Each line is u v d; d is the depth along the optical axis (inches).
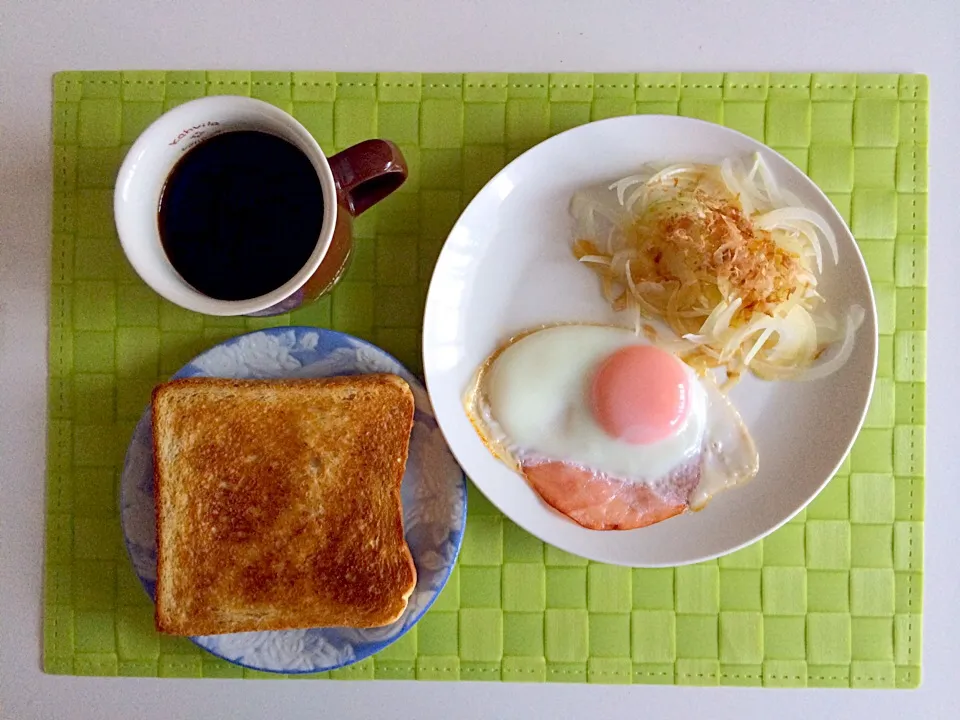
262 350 16.1
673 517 16.2
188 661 17.2
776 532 17.1
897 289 17.1
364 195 14.8
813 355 16.1
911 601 17.0
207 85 17.2
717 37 17.3
